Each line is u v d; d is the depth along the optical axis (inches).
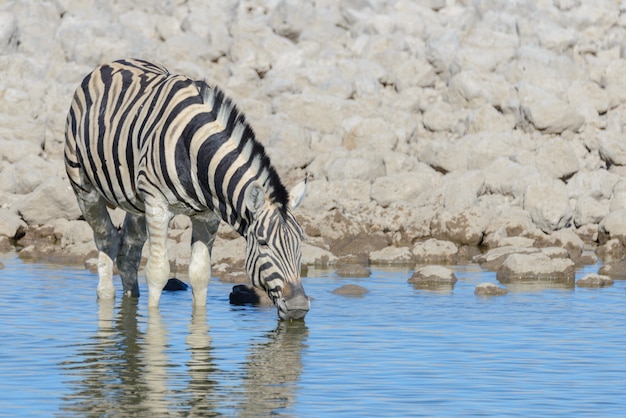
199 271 1660.9
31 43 3563.0
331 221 2454.5
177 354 1344.7
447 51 3454.7
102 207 1752.0
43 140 3019.2
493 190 2731.3
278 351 1364.4
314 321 1558.8
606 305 1707.7
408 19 3779.5
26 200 2497.5
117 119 1673.2
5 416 1076.5
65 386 1184.8
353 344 1407.5
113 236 1763.0
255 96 3351.4
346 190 2679.6
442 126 3181.6
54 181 2508.6
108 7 3907.5
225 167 1533.0
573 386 1206.9
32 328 1487.5
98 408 1105.4
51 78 3395.7
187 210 1614.2
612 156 2910.9
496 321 1565.0
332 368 1278.3
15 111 3157.0
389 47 3612.2
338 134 3083.2
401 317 1589.6
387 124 3068.4
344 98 3326.8
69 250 2204.7
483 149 2898.6
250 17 3885.3
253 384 1203.9
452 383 1215.6
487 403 1138.7
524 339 1443.2
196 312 1636.3
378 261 2245.3
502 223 2440.9
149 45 3538.4
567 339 1445.6
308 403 1131.3
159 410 1100.5
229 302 1731.1
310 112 3164.4
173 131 1577.3
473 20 3821.4
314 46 3661.4
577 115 3046.3
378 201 2642.7
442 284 1921.8
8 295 1744.6
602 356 1348.4
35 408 1103.6
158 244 1628.9
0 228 2421.3
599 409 1122.0
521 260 2021.4
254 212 1503.4
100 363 1290.6
